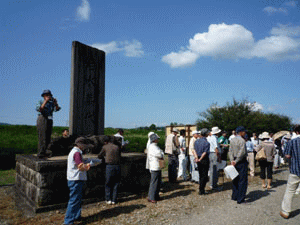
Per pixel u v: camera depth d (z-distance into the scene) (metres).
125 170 6.72
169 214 4.98
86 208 5.38
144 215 4.93
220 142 9.02
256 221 4.51
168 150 8.35
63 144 6.51
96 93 7.84
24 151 13.69
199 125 18.72
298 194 6.36
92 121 7.66
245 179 5.70
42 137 5.96
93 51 7.85
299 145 4.61
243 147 5.61
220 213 5.00
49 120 6.07
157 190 5.96
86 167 4.53
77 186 4.47
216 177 7.36
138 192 6.86
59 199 5.31
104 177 6.12
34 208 4.96
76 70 7.26
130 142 19.00
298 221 4.49
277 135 11.92
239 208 5.29
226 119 17.53
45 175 5.13
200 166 6.58
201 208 5.38
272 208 5.27
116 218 4.75
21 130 20.30
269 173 7.11
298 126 4.91
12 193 6.43
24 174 6.16
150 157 5.92
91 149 6.72
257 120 17.84
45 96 6.00
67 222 4.39
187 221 4.58
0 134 17.55
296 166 4.59
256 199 6.01
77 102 7.23
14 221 4.56
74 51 7.27
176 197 6.33
